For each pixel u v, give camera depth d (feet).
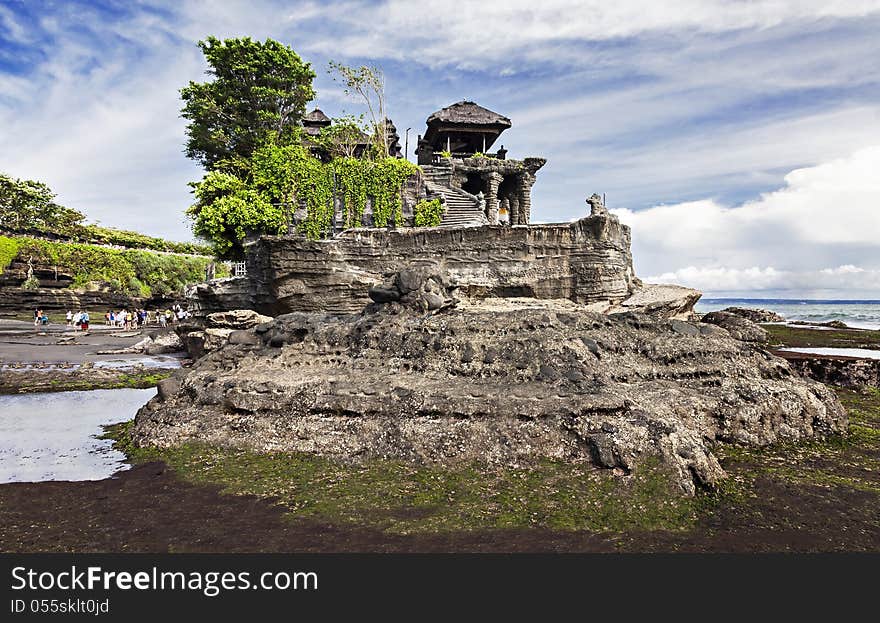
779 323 168.14
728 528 27.02
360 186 148.36
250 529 27.22
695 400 41.88
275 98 164.55
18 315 194.70
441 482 32.71
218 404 43.98
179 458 38.47
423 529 26.89
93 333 156.76
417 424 37.47
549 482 31.99
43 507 30.25
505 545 25.20
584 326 49.73
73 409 59.36
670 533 26.43
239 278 118.62
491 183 176.86
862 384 67.21
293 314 57.52
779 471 35.32
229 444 40.16
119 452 41.55
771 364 48.60
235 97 164.04
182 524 27.86
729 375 46.06
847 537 26.09
